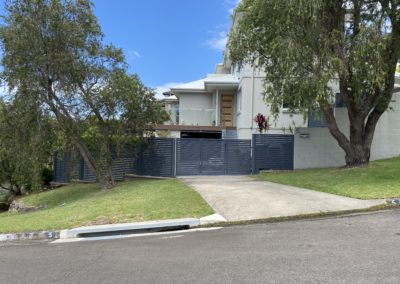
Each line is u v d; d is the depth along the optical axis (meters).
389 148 20.28
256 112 22.33
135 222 9.56
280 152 19.42
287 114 21.72
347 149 16.44
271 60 15.38
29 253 7.62
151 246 7.56
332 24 14.22
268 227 8.69
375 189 11.66
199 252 6.88
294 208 10.15
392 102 20.34
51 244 8.39
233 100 27.50
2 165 22.45
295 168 19.42
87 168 21.72
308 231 8.04
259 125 20.66
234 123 27.12
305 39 13.49
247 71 22.39
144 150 19.55
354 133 16.19
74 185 21.06
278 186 13.74
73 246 8.02
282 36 13.72
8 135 15.83
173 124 26.19
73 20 15.88
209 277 5.52
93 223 9.77
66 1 15.77
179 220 9.48
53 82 15.92
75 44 15.76
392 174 13.77
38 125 15.63
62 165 22.80
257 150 19.23
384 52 14.02
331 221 8.90
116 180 19.84
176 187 14.61
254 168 19.14
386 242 6.91
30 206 18.36
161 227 9.30
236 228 8.83
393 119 20.34
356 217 9.16
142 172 19.72
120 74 16.92
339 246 6.78
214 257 6.50
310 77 13.58
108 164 17.72
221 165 19.14
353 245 6.80
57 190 20.62
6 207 23.09
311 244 7.00
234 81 25.66
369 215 9.30
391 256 6.11
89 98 16.30
